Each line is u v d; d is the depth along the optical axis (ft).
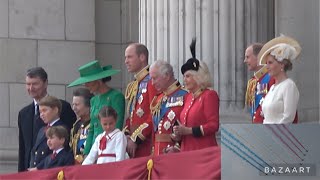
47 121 160.45
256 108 147.64
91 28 216.95
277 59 134.41
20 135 170.40
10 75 213.66
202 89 143.43
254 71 157.89
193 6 169.07
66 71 215.10
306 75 175.42
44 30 215.31
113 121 149.18
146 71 155.33
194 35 168.66
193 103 143.43
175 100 147.64
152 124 151.94
